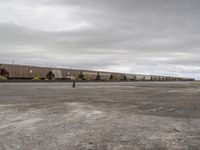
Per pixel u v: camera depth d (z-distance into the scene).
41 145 3.16
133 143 3.27
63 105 7.76
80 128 4.20
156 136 3.65
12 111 6.26
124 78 78.88
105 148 3.04
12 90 16.44
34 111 6.29
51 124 4.55
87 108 7.02
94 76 65.69
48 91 15.63
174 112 6.26
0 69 39.81
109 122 4.77
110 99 10.20
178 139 3.48
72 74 58.81
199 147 3.09
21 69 44.62
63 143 3.26
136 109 6.88
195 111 6.47
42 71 50.28
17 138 3.50
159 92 16.00
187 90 19.14
